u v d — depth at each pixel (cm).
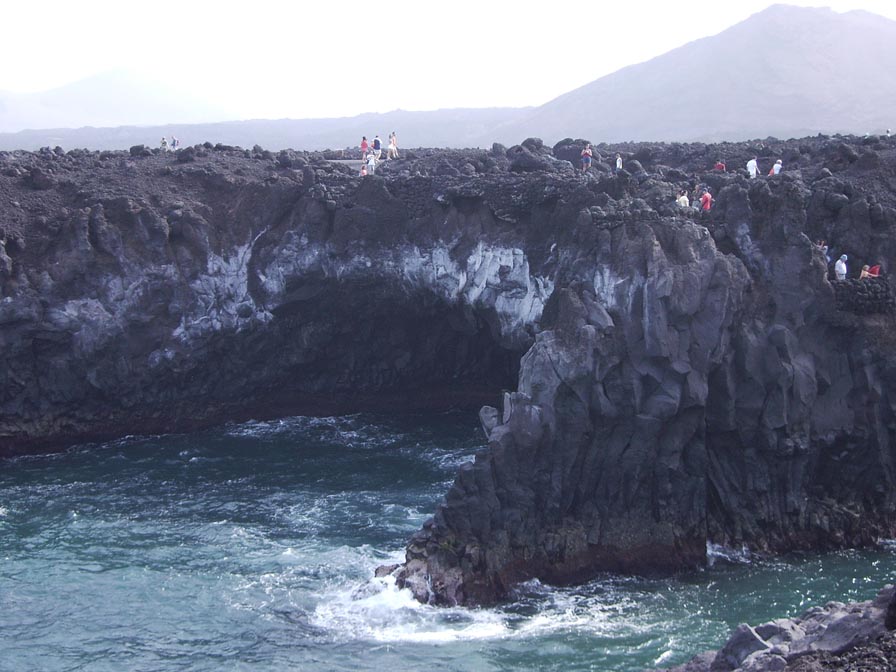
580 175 6462
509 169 7038
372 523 5538
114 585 4797
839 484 5312
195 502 5872
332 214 7106
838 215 5681
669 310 5016
